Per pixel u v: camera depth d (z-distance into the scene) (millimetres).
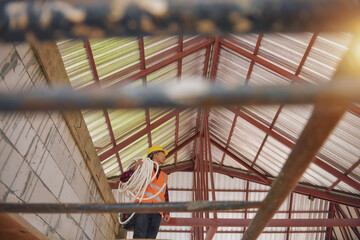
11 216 3178
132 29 862
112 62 11977
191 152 23750
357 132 14234
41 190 4230
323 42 11992
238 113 17672
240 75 16016
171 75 15000
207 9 811
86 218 5973
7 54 3447
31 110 1136
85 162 5961
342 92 1040
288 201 25281
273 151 19031
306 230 26000
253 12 799
